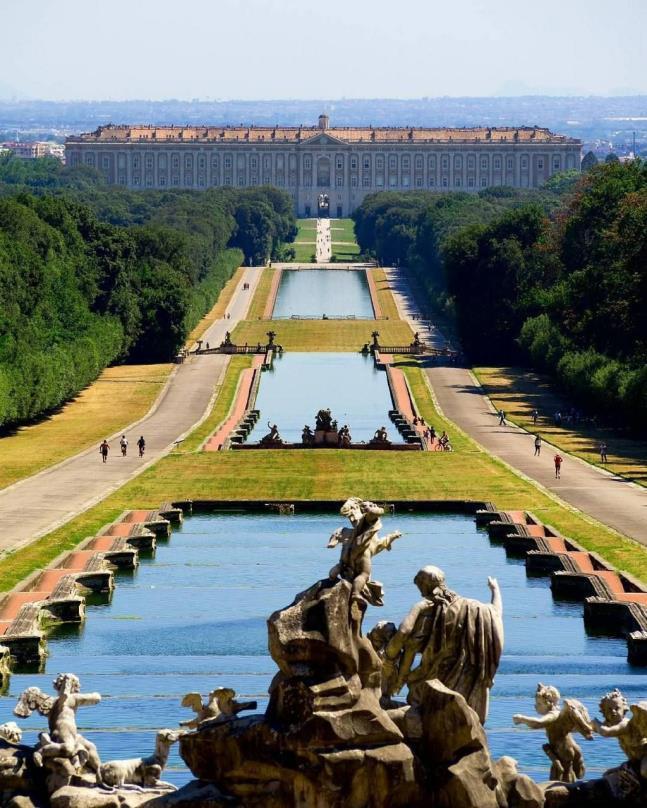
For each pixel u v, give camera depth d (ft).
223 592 633.61
